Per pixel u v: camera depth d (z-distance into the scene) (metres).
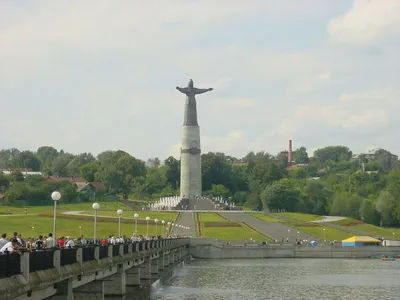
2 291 32.28
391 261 157.50
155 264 97.44
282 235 191.88
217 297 85.31
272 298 85.31
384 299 84.88
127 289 79.25
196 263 149.62
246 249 167.88
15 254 35.41
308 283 103.25
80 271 46.81
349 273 121.88
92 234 164.75
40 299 40.75
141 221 196.62
